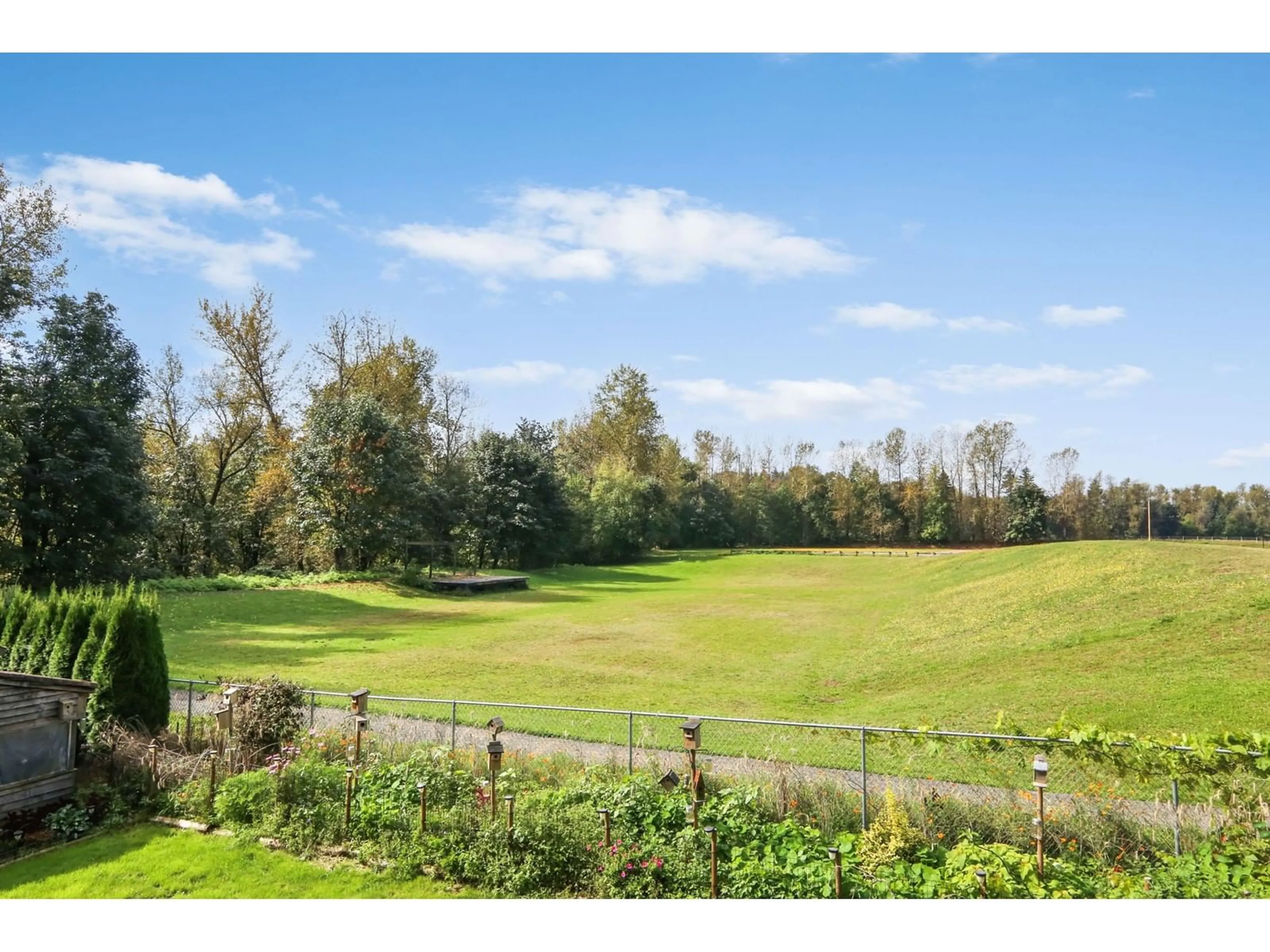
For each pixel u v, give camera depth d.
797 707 20.17
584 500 85.44
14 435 36.28
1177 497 127.94
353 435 54.25
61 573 37.22
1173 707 16.81
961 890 8.52
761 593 56.66
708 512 109.50
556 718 18.17
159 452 56.28
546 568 76.06
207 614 35.81
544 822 9.84
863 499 116.69
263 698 13.47
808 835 9.78
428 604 45.78
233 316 54.94
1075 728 10.59
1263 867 8.81
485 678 23.62
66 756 12.45
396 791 11.16
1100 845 9.73
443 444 74.25
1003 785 11.35
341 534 53.50
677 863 9.19
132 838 11.10
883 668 25.47
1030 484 111.75
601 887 9.09
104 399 40.91
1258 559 32.16
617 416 98.38
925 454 117.75
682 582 67.94
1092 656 22.34
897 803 10.35
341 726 14.54
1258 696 16.81
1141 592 29.70
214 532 55.66
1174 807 9.80
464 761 12.88
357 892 9.40
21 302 37.41
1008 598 36.06
